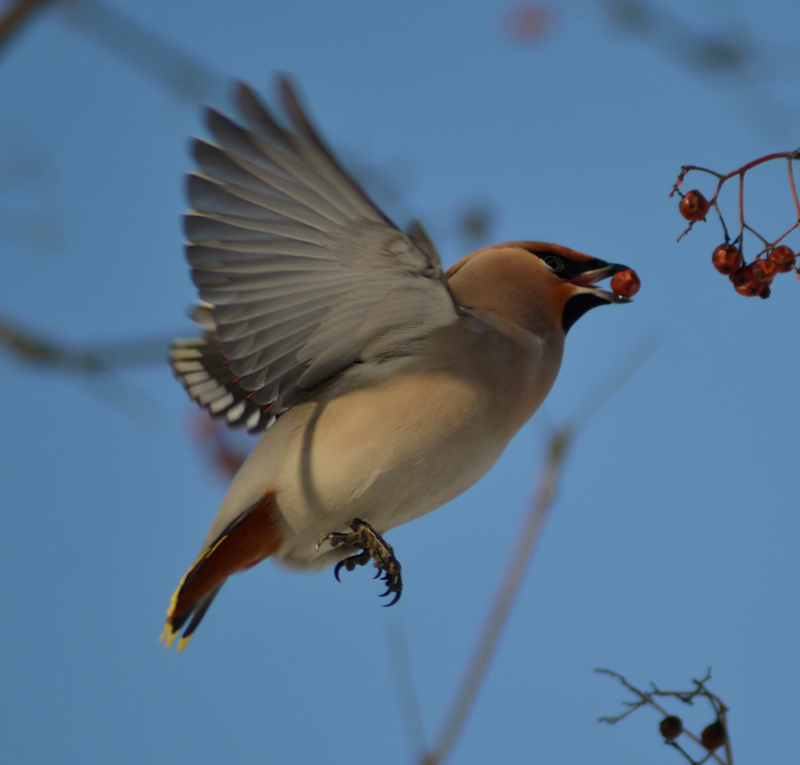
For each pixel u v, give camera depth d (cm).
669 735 712
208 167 688
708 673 722
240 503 880
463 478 882
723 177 768
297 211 720
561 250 1021
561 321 999
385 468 851
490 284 988
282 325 809
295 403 884
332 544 867
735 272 775
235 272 758
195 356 1002
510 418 890
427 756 810
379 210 698
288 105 642
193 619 892
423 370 854
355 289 794
